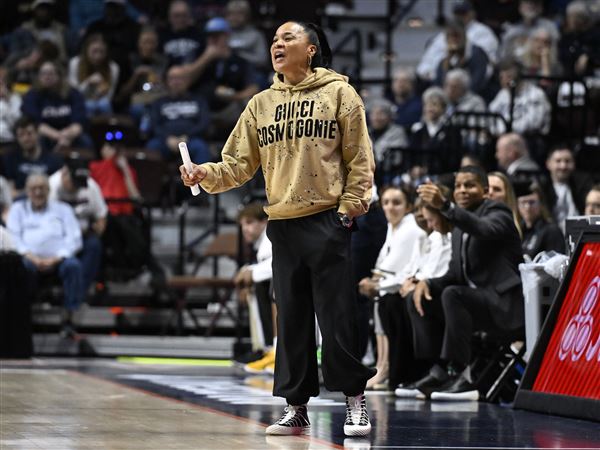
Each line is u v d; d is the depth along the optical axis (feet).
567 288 42.42
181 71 91.81
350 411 34.86
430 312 48.47
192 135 91.15
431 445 32.42
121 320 80.33
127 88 100.17
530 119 81.20
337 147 34.78
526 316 46.39
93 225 80.18
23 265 72.33
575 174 69.00
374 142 85.25
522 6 96.17
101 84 99.71
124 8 106.22
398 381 51.19
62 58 108.88
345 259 34.60
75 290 76.33
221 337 77.30
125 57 102.99
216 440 32.99
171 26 104.27
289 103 34.71
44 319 80.59
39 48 102.53
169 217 88.53
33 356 73.77
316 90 34.76
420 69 100.83
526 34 95.61
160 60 103.50
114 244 80.94
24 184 84.94
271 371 60.90
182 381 55.42
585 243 42.16
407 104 91.91
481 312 46.93
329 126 34.40
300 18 115.03
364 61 110.11
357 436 34.35
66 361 70.79
